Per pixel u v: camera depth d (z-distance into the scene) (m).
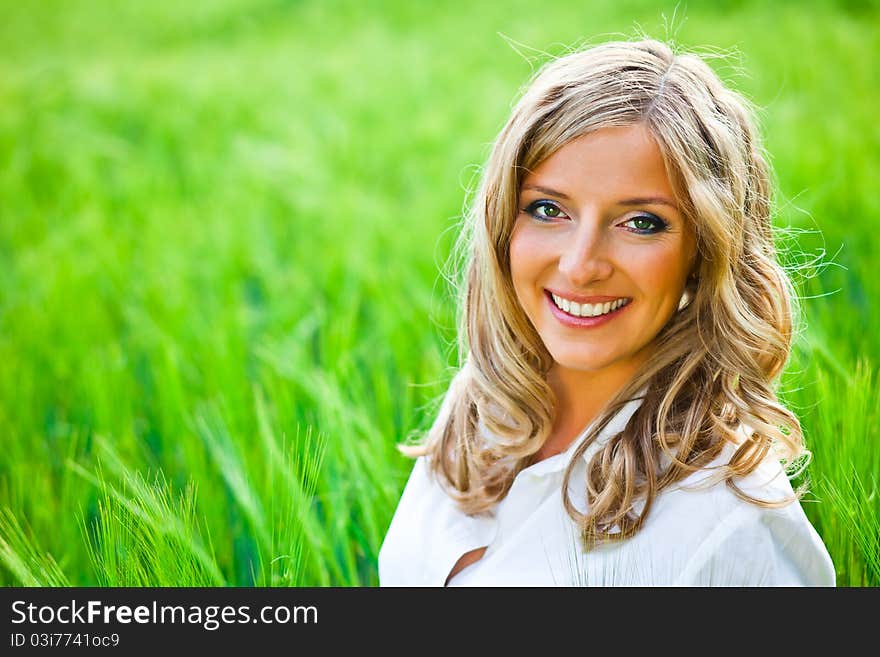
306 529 3.15
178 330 5.48
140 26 16.88
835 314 4.30
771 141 6.92
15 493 3.78
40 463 4.05
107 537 2.78
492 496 2.56
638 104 2.08
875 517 2.79
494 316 2.48
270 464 3.23
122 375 4.86
